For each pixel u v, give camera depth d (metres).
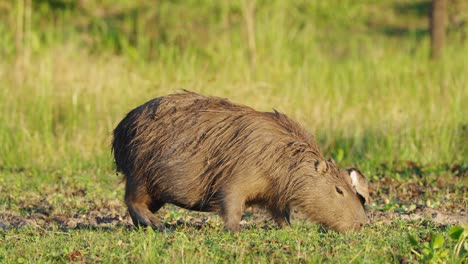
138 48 62.72
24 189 35.03
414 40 71.94
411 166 40.19
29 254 21.86
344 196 24.88
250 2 62.22
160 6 71.00
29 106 44.75
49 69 47.88
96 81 48.03
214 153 24.58
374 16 83.25
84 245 22.97
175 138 24.80
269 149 24.58
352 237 23.77
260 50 59.38
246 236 23.64
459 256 21.53
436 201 32.47
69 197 33.38
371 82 52.91
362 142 42.91
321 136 43.03
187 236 23.92
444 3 65.50
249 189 24.58
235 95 46.34
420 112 45.47
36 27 73.19
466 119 45.41
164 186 25.00
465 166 38.94
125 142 25.89
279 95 47.38
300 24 76.75
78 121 43.94
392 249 22.02
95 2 80.38
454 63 59.28
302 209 24.89
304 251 21.56
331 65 58.09
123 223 28.58
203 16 71.44
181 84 48.12
